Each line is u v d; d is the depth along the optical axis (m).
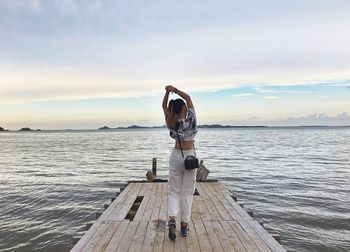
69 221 13.60
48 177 26.30
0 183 23.31
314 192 19.42
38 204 16.62
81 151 59.31
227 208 7.09
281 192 19.44
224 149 60.53
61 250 10.48
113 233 5.35
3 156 48.94
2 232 12.11
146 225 5.80
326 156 44.28
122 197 8.32
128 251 4.59
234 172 28.23
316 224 13.15
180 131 5.01
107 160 40.91
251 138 122.12
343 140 99.31
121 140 116.38
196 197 8.27
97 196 18.61
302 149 59.47
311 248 10.66
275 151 54.59
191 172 5.12
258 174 26.97
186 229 5.20
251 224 5.87
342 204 16.45
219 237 5.16
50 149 66.81
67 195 18.89
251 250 4.61
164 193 8.88
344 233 12.11
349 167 31.66
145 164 35.78
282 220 13.68
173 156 5.12
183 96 5.11
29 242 11.14
